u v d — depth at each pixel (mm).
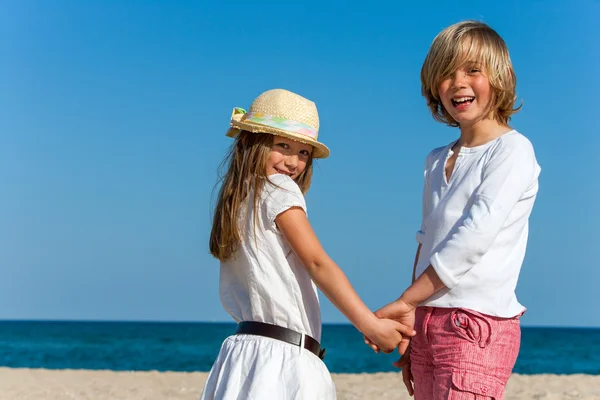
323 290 2795
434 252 2967
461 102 2994
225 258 2906
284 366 2684
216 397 2713
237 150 2957
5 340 46719
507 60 3006
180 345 41438
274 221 2803
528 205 2945
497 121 3068
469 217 2830
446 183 3025
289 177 2908
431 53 3062
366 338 2859
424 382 2949
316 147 3020
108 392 9867
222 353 2822
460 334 2801
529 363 32688
